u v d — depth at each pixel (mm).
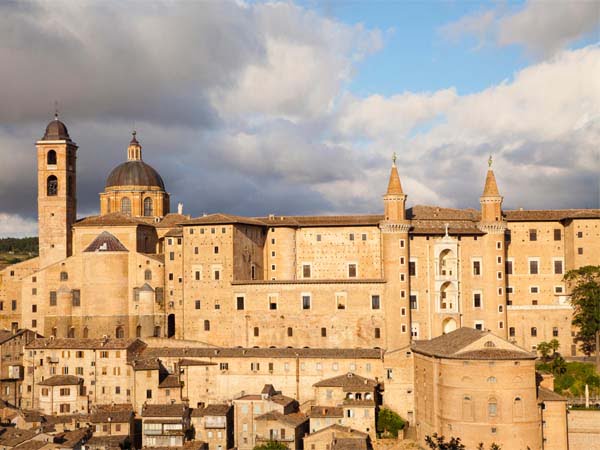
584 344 164000
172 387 148375
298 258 175625
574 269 167375
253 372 150000
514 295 173500
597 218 168125
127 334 170250
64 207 183000
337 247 173875
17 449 126812
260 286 164125
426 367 137250
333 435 133000
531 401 127125
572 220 169125
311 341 162375
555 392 143375
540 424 128500
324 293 162875
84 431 137000
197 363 150625
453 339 138250
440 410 129750
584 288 159500
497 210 169125
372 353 149000
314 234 175500
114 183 198625
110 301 170375
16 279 179750
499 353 127188
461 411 126625
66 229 182750
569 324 165500
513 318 167625
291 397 148500
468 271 168625
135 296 170875
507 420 125375
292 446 135250
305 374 149000
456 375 127188
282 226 175625
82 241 176250
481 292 168500
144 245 178875
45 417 144500
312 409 141125
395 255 162875
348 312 162125
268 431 136250
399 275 162250
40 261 181375
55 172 183625
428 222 171375
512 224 174625
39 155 183875
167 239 171750
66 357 153125
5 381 153500
